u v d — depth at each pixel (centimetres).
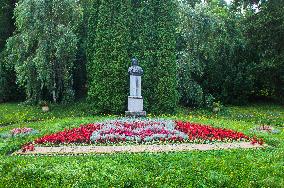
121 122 1805
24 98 3044
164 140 1479
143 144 1425
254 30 3095
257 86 3156
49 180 945
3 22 3225
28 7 2394
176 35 2642
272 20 2983
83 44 2789
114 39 2392
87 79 2705
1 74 2941
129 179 936
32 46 2455
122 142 1449
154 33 2467
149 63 2444
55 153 1268
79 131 1605
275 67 2925
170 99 2444
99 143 1438
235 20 3028
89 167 1025
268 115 2492
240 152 1247
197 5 2630
